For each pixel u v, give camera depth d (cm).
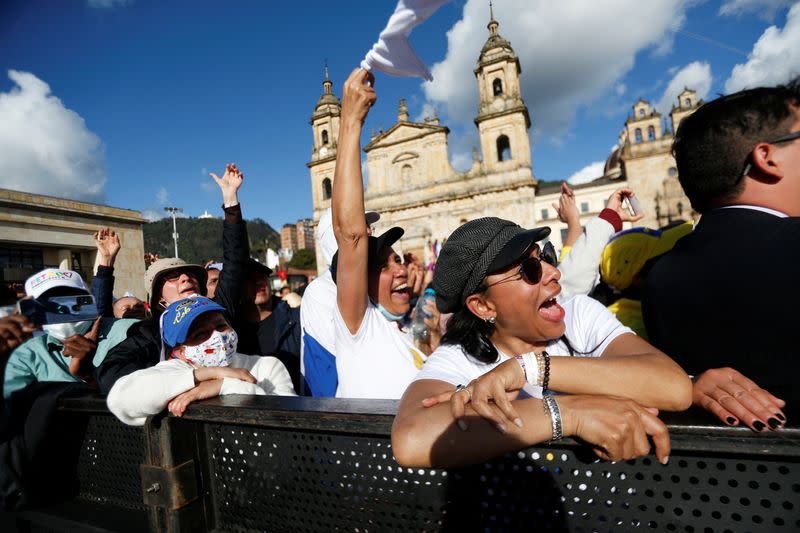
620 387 102
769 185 129
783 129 127
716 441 88
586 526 105
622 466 101
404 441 100
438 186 3200
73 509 185
